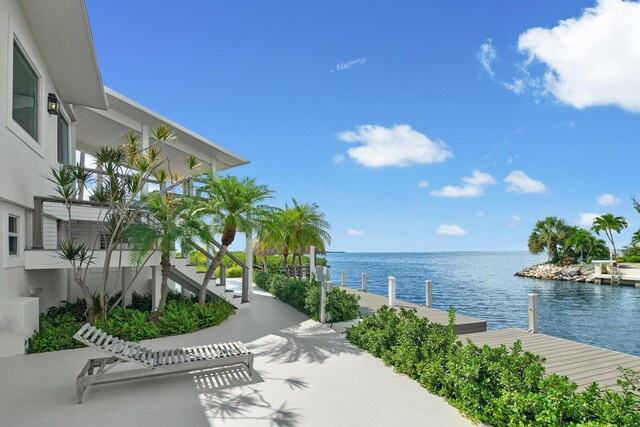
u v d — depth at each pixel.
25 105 7.94
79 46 8.45
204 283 10.36
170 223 8.96
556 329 15.84
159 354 5.40
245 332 8.48
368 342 6.82
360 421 4.00
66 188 8.19
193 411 4.24
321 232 20.78
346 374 5.55
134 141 9.30
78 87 10.12
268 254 22.55
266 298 14.35
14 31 7.03
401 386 5.05
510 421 3.61
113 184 7.88
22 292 7.46
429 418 4.08
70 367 5.79
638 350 12.52
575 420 3.32
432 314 10.89
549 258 55.16
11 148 6.74
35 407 4.34
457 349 5.13
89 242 10.76
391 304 12.37
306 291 11.41
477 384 4.07
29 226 7.92
